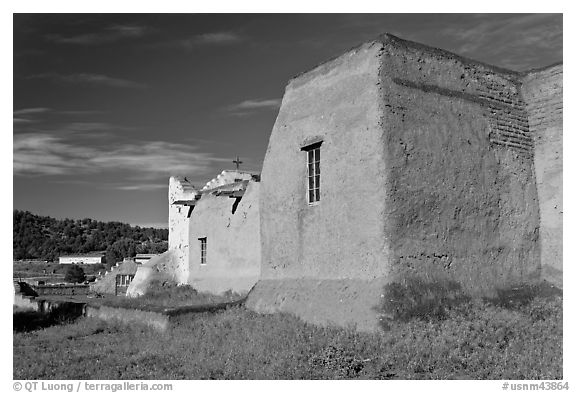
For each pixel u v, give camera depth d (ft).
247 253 64.39
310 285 41.63
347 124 39.96
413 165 38.32
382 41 38.75
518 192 45.32
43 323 52.39
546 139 46.68
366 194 37.70
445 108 41.29
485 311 37.65
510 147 45.60
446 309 36.50
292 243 44.55
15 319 55.36
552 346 31.86
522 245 44.62
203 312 45.24
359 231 37.99
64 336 42.34
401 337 32.40
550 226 45.70
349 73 40.57
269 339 34.88
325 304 39.01
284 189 46.01
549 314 39.50
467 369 28.73
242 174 80.38
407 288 36.14
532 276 44.75
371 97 38.22
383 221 36.42
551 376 26.84
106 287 109.19
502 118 45.68
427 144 39.42
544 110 46.98
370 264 36.91
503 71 47.16
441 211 39.45
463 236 40.57
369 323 34.68
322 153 42.09
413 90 39.50
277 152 47.34
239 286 64.95
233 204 68.08
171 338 38.37
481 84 44.83
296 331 36.27
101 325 47.50
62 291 108.37
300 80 45.80
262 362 30.40
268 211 47.83
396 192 37.09
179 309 44.27
